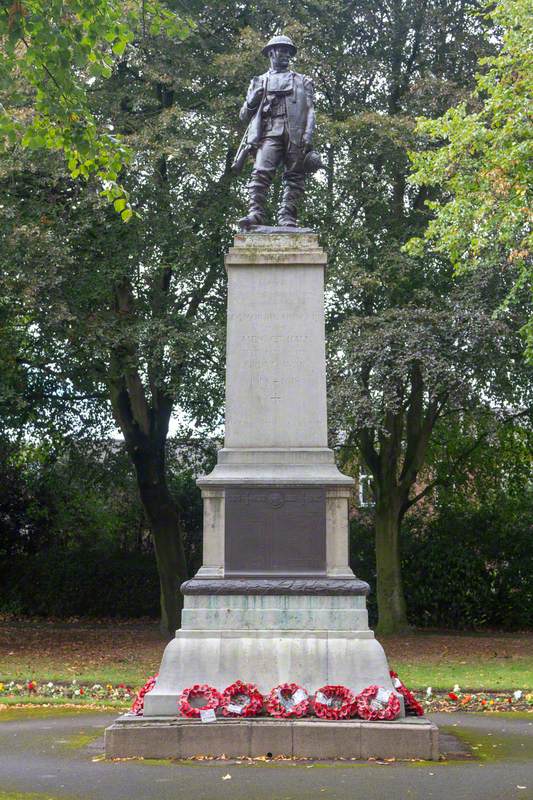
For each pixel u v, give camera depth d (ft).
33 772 26.43
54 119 34.65
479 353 64.49
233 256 34.83
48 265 60.64
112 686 50.39
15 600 96.68
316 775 25.79
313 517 32.83
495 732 34.68
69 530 98.99
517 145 56.95
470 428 83.76
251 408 34.14
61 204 65.46
